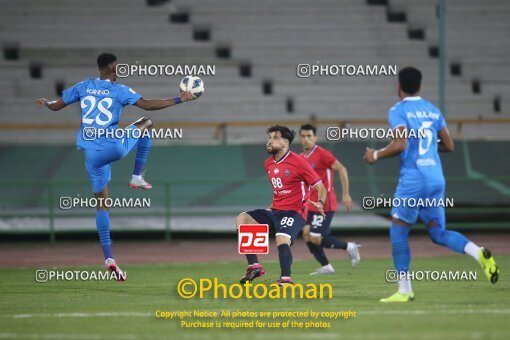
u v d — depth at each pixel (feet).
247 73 329.11
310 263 194.80
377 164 265.75
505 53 343.26
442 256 210.18
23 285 148.97
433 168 112.68
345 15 346.13
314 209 164.04
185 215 264.52
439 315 103.30
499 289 132.87
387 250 231.50
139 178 143.54
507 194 266.77
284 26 340.80
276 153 133.49
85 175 261.85
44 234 264.31
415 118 112.37
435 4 351.67
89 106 136.15
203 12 342.44
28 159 261.65
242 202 263.29
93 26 331.77
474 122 288.10
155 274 171.32
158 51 326.44
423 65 335.26
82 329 95.55
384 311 107.65
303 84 325.83
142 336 90.74
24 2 333.42
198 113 313.12
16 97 311.68
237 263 199.41
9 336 90.68
